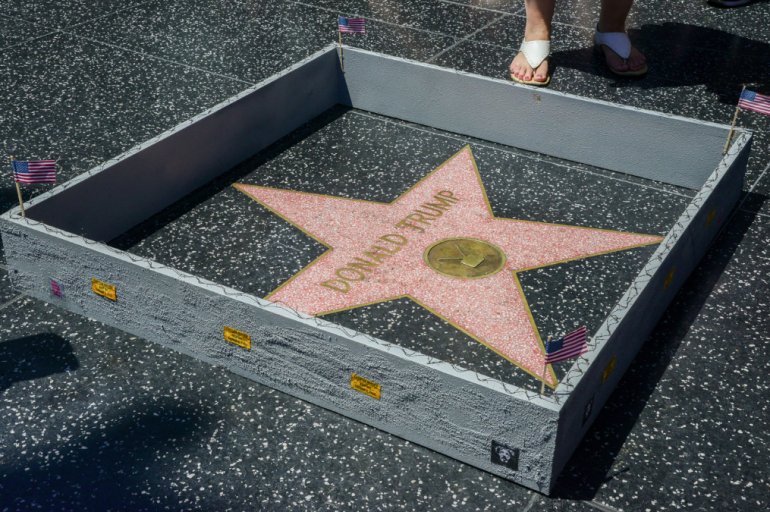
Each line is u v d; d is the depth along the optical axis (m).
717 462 2.65
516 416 2.42
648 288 2.91
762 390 2.93
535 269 3.51
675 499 2.53
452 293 3.36
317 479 2.59
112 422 2.78
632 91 4.95
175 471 2.61
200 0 6.31
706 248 3.62
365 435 2.74
